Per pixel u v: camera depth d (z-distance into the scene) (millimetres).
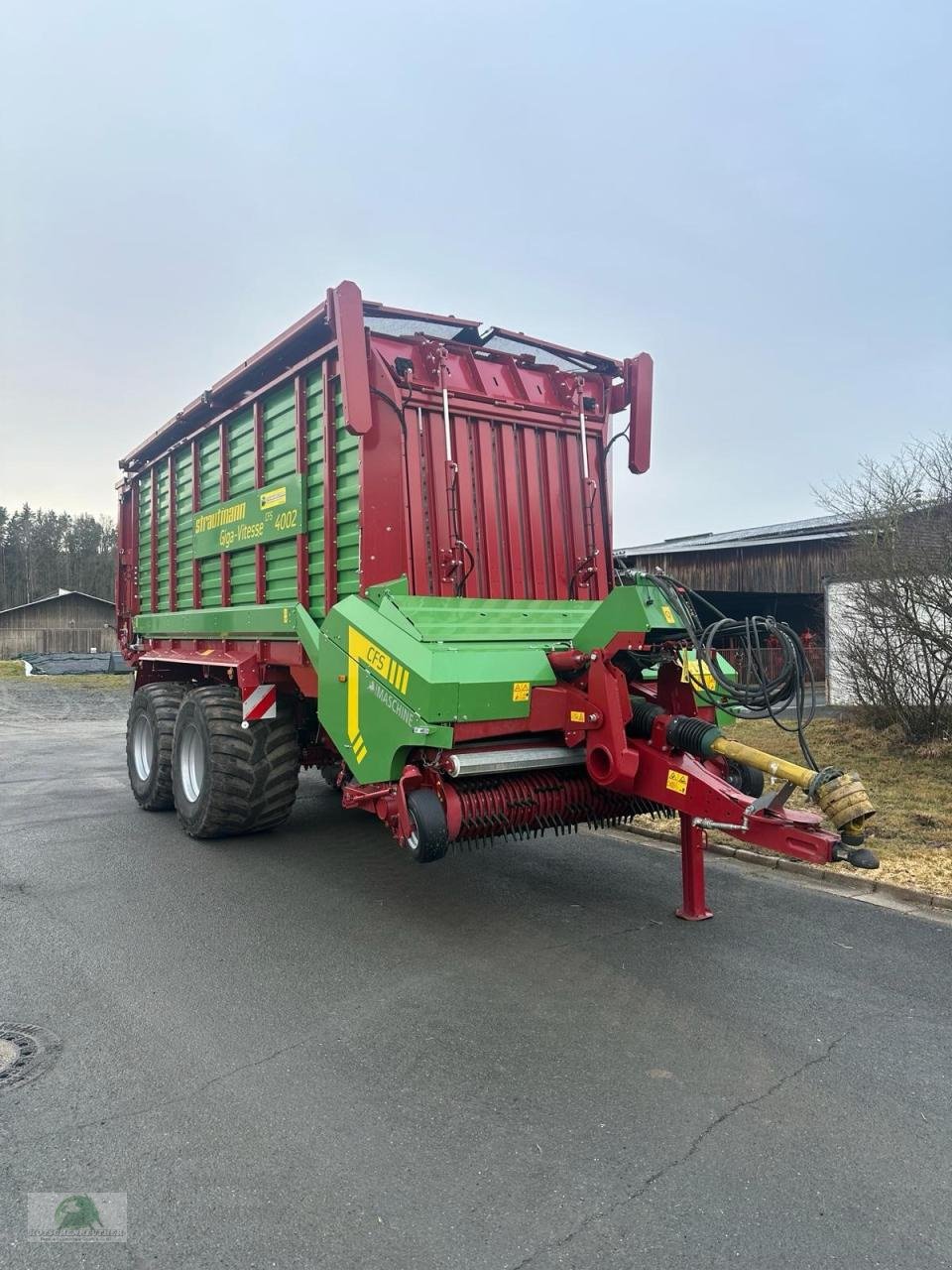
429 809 4285
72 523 83312
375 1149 2863
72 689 30156
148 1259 2357
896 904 5430
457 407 5312
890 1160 2805
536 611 5359
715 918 5176
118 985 4191
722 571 21344
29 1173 2734
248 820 6859
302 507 5828
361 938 4848
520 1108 3109
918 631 10008
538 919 5168
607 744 4305
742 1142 2900
